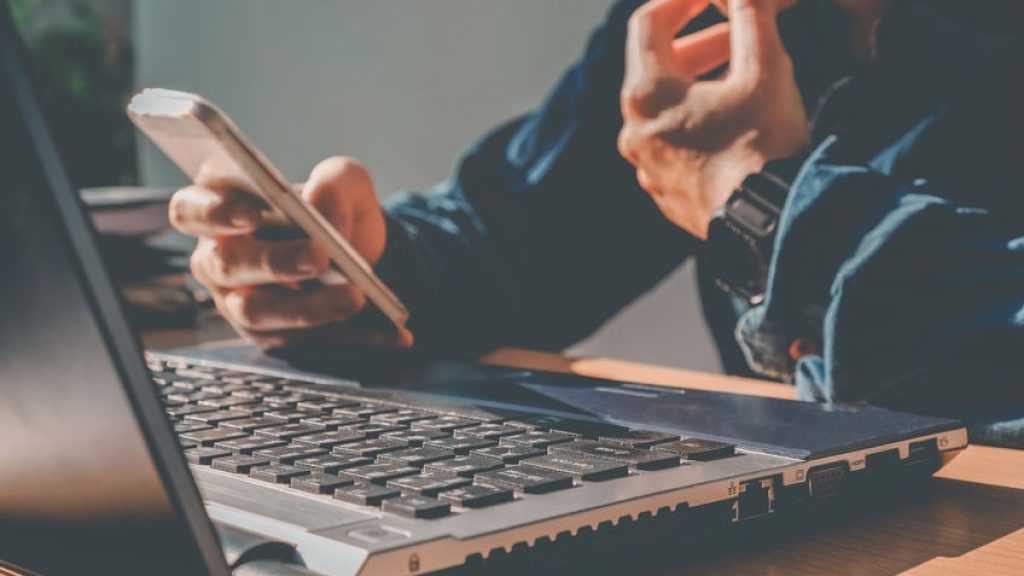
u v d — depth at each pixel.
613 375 1.12
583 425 0.67
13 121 0.36
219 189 0.95
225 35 3.32
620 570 0.54
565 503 0.50
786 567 0.56
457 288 1.37
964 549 0.58
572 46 2.49
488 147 1.62
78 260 0.38
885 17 1.12
